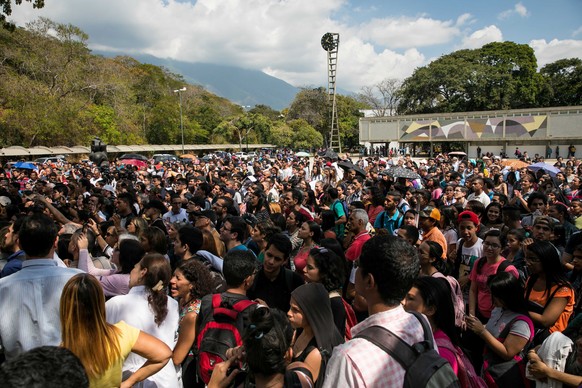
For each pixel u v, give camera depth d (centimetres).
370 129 4888
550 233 551
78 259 489
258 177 1780
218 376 224
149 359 263
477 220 547
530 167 1368
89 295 234
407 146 5856
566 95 5484
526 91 5303
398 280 199
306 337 285
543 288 403
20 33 3925
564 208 658
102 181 1406
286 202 797
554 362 321
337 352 191
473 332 351
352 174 1370
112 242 608
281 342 203
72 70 4153
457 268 557
